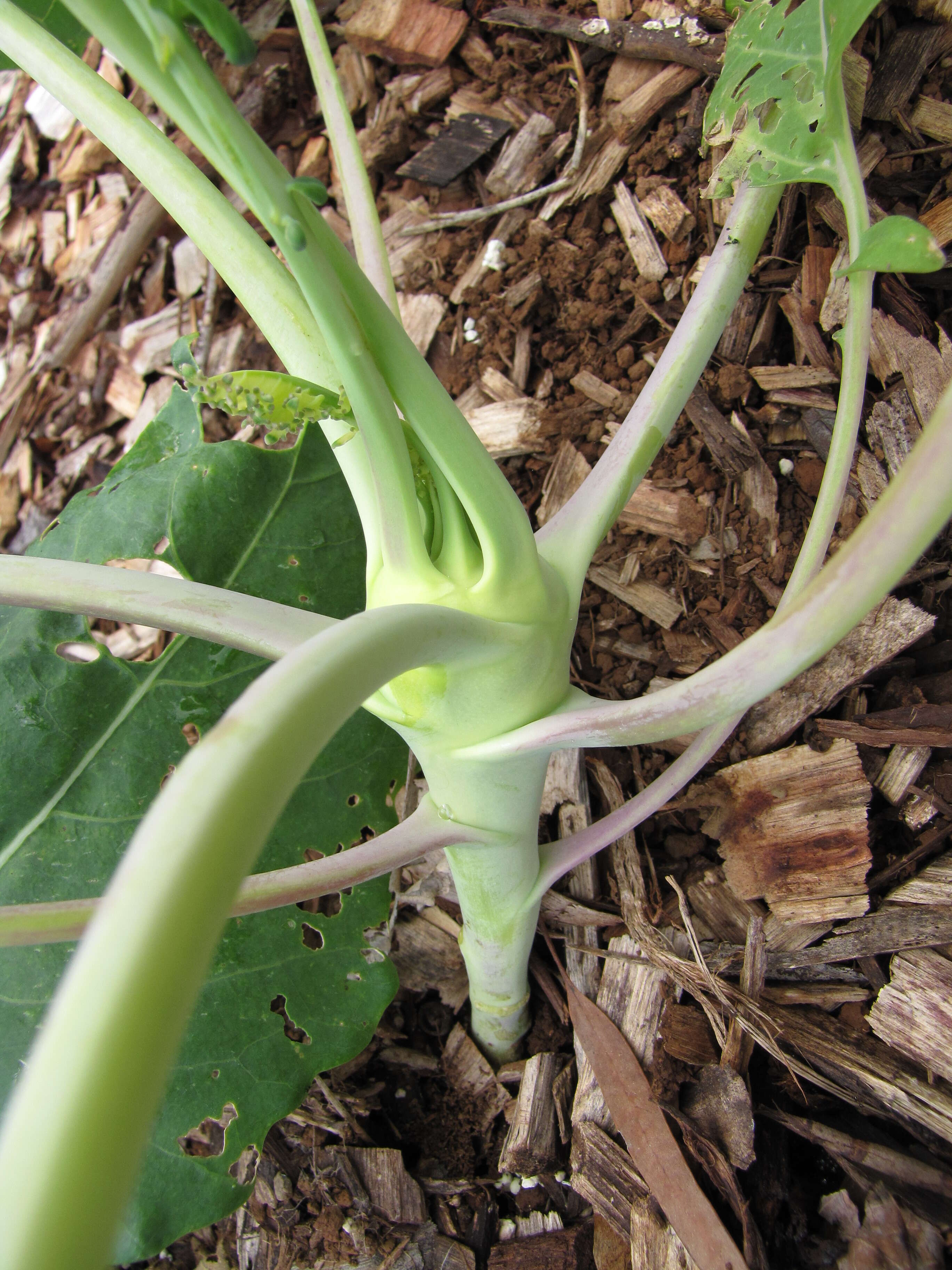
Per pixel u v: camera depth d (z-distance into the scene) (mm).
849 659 284
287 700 106
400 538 187
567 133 351
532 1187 283
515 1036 295
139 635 390
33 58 207
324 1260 274
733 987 269
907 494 133
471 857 230
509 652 186
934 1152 253
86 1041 78
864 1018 266
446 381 353
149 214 424
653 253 332
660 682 309
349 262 162
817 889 273
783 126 220
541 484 335
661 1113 265
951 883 267
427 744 204
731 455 310
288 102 401
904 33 304
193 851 89
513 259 349
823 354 307
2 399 445
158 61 129
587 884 298
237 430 382
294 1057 258
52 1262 72
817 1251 247
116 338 432
